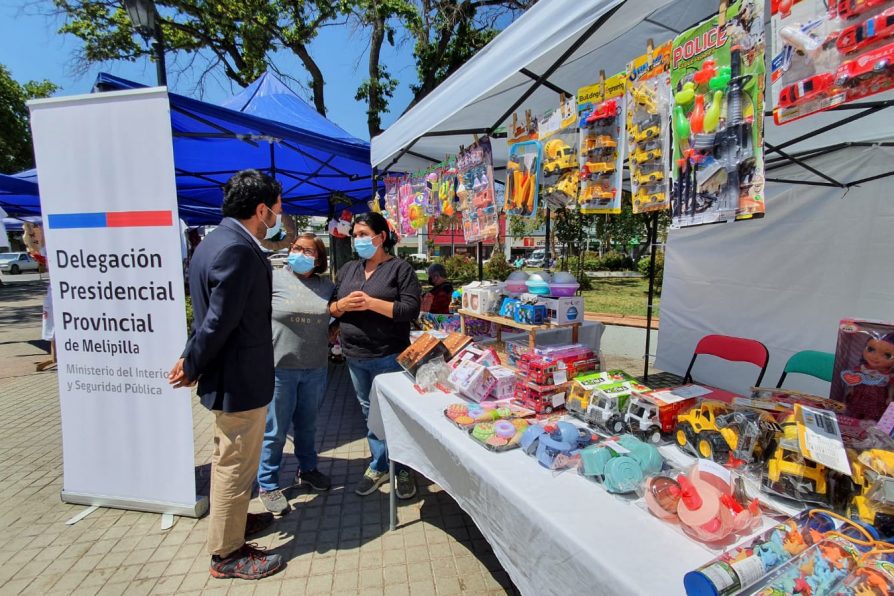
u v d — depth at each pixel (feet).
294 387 7.90
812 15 3.01
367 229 7.74
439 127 11.91
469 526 7.64
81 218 7.39
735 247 14.12
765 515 3.51
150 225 7.20
